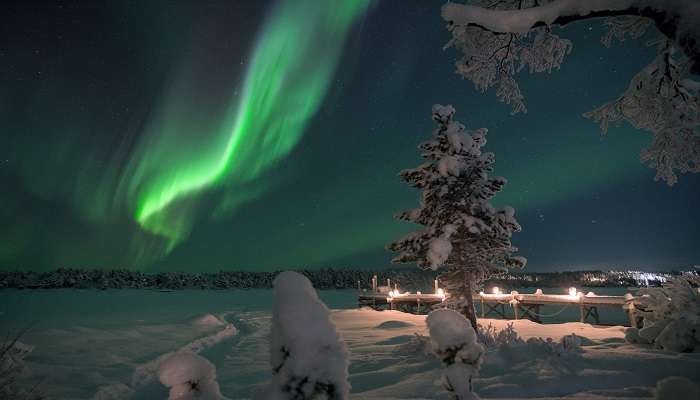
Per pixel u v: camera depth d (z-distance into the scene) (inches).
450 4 192.1
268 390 60.4
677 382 77.1
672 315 361.4
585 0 173.5
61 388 266.1
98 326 595.2
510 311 1047.0
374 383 288.2
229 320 829.2
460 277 501.4
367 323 693.3
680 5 156.6
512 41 284.7
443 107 525.0
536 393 239.9
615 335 473.4
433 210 511.5
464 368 77.0
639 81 273.1
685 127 269.0
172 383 70.9
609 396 225.5
